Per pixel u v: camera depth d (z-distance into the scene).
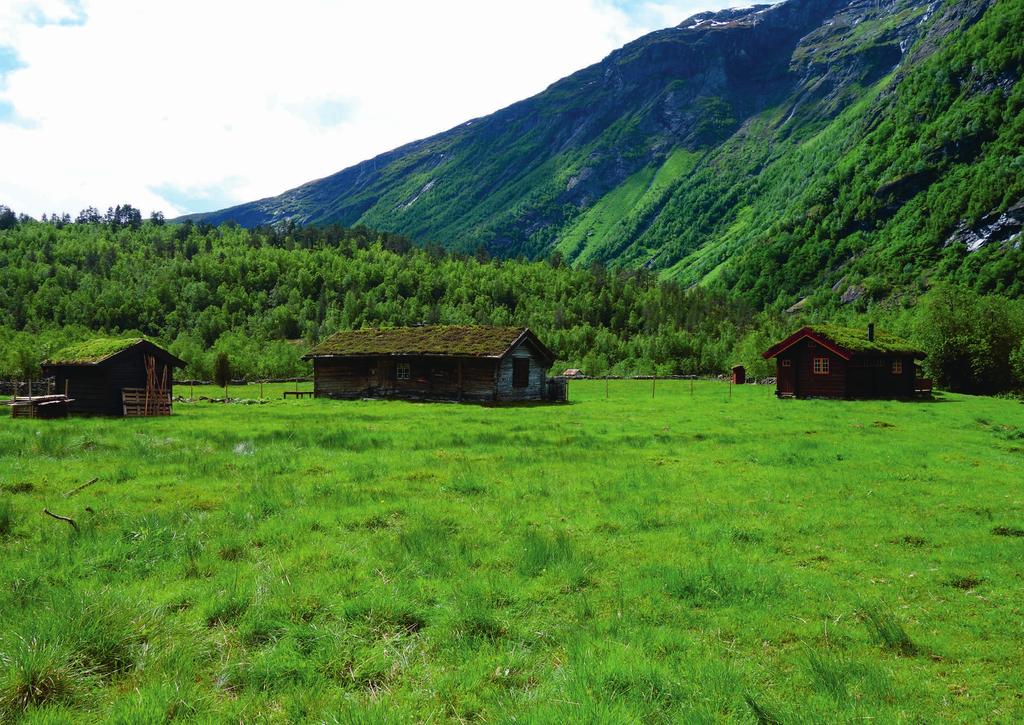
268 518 11.85
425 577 9.09
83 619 6.83
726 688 6.12
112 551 9.71
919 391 53.00
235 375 90.88
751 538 11.26
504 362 45.78
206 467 16.56
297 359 102.44
